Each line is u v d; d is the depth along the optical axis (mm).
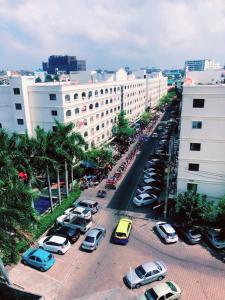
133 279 25172
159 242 32031
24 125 51406
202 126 33750
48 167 35875
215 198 36469
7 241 23766
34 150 33938
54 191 45031
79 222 34250
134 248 30969
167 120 102188
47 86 48906
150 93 122438
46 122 51281
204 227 33438
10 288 23453
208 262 28547
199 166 35688
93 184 47594
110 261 28859
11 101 51594
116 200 42531
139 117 103438
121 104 83062
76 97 54000
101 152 53312
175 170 44000
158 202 40500
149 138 79375
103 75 84688
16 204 24344
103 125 69688
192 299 23844
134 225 35594
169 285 23953
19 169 30625
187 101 33312
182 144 35344
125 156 64062
